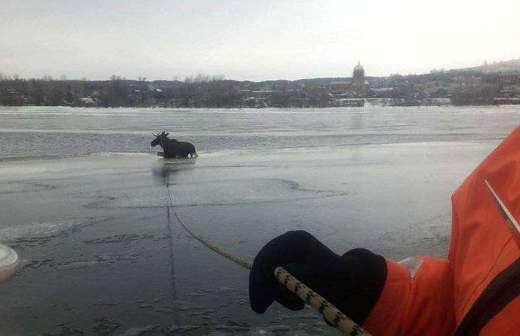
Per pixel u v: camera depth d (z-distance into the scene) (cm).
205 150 3109
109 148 3256
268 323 574
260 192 1521
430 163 2328
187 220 1134
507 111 11325
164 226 1071
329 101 17800
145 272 766
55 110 12225
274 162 2400
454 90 18050
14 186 1681
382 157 2612
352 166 2219
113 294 677
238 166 2245
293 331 554
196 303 637
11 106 16075
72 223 1111
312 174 1952
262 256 119
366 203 1340
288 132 4825
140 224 1095
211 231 1035
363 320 117
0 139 3894
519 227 87
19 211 1259
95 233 1021
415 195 1468
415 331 116
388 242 958
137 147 3325
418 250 907
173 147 2580
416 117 8344
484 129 5172
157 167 2234
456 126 5753
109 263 817
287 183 1714
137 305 636
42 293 685
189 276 740
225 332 555
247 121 7100
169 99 17338
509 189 95
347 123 6556
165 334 556
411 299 117
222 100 17325
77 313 617
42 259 844
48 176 1945
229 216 1176
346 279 115
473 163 2322
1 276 736
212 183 1722
